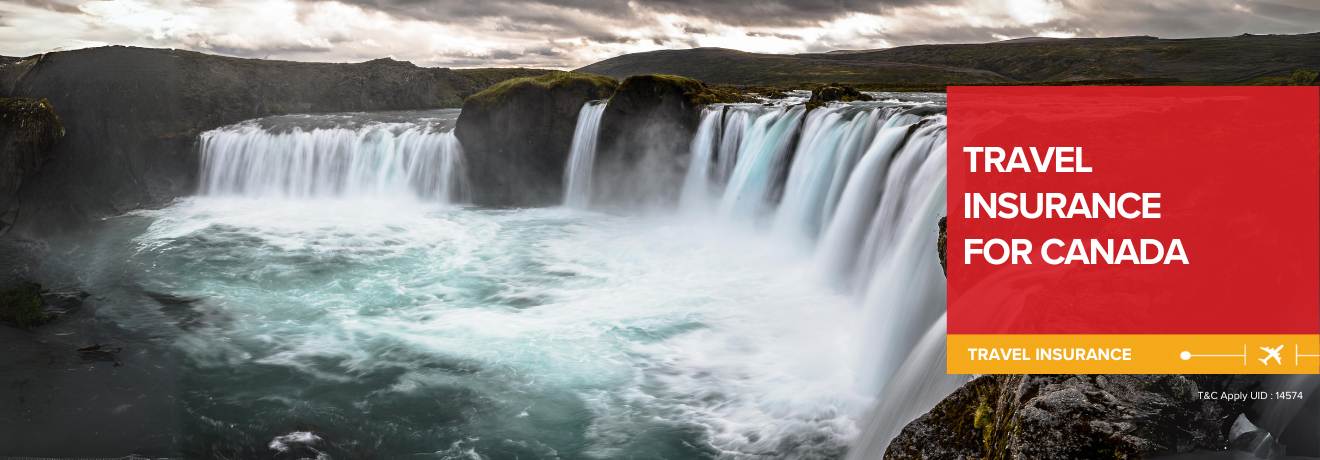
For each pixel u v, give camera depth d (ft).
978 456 19.53
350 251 65.98
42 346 44.83
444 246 68.03
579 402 37.40
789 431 33.96
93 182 87.04
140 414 37.06
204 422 36.37
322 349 44.19
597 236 71.87
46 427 35.83
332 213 83.97
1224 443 15.85
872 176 52.75
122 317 49.75
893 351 38.11
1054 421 16.40
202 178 96.22
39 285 52.47
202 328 47.67
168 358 43.19
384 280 57.36
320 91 123.95
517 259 63.05
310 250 66.13
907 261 40.16
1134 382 16.88
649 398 37.60
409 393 38.65
